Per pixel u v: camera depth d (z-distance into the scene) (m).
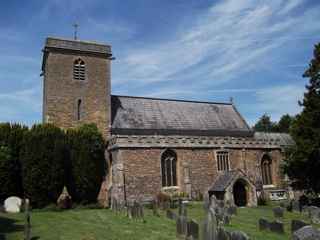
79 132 35.88
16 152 33.97
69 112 38.50
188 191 36.31
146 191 34.69
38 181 32.56
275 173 41.66
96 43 41.22
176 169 37.16
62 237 17.98
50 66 38.75
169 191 35.91
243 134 45.50
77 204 34.66
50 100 38.00
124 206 29.91
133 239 17.30
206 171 38.00
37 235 18.55
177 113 44.47
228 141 39.91
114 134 38.81
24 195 33.03
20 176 34.00
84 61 40.41
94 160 36.22
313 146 27.53
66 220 24.42
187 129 42.31
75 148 35.34
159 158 36.03
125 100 43.25
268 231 19.09
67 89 38.94
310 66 29.48
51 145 33.66
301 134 29.36
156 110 43.56
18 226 21.39
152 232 19.19
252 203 35.38
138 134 39.78
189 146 37.72
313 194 32.56
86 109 39.25
